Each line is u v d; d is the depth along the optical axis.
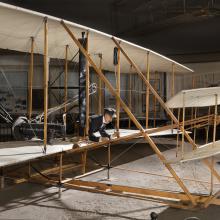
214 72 10.65
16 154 3.58
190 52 10.77
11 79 10.19
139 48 5.42
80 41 4.50
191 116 8.84
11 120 5.20
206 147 3.37
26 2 9.42
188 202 3.43
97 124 4.61
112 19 10.60
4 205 3.52
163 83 11.16
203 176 4.97
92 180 4.67
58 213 3.25
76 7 10.22
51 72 9.97
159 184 4.41
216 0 8.93
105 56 6.22
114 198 3.76
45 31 3.69
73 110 8.03
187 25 9.93
